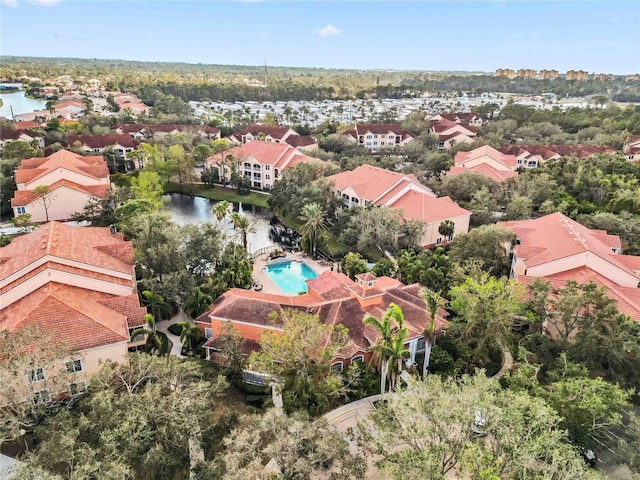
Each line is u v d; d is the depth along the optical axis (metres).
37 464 29.06
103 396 32.28
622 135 142.38
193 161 119.94
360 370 44.91
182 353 49.47
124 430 29.56
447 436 28.27
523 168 116.50
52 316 41.34
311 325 39.31
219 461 29.72
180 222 94.81
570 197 89.38
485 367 47.56
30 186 88.88
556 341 43.03
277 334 42.22
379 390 44.22
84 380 40.75
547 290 46.69
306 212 78.25
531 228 68.50
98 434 31.16
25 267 46.00
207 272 65.81
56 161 94.31
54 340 39.50
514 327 53.91
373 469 34.12
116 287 49.97
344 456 28.92
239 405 41.72
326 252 78.25
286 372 37.69
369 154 140.38
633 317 47.44
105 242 58.19
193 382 36.22
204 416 33.91
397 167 122.88
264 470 28.27
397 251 75.06
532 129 164.12
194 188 117.81
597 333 40.66
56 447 28.91
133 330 47.00
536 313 47.12
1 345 36.16
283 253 77.62
